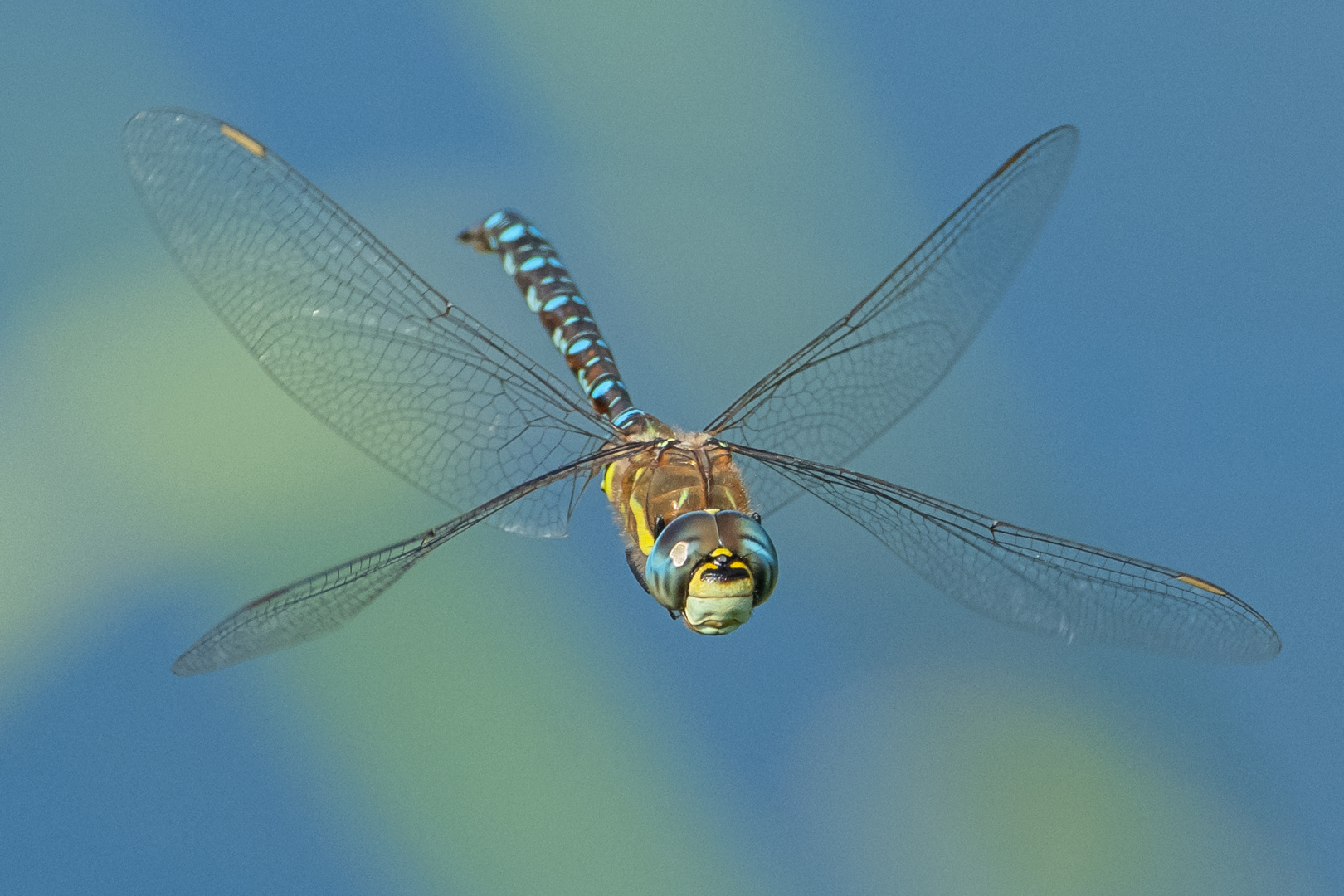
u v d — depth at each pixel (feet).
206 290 3.51
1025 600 3.49
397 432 3.51
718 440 3.50
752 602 3.46
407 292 3.52
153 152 3.51
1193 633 3.48
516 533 3.50
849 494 3.50
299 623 3.45
